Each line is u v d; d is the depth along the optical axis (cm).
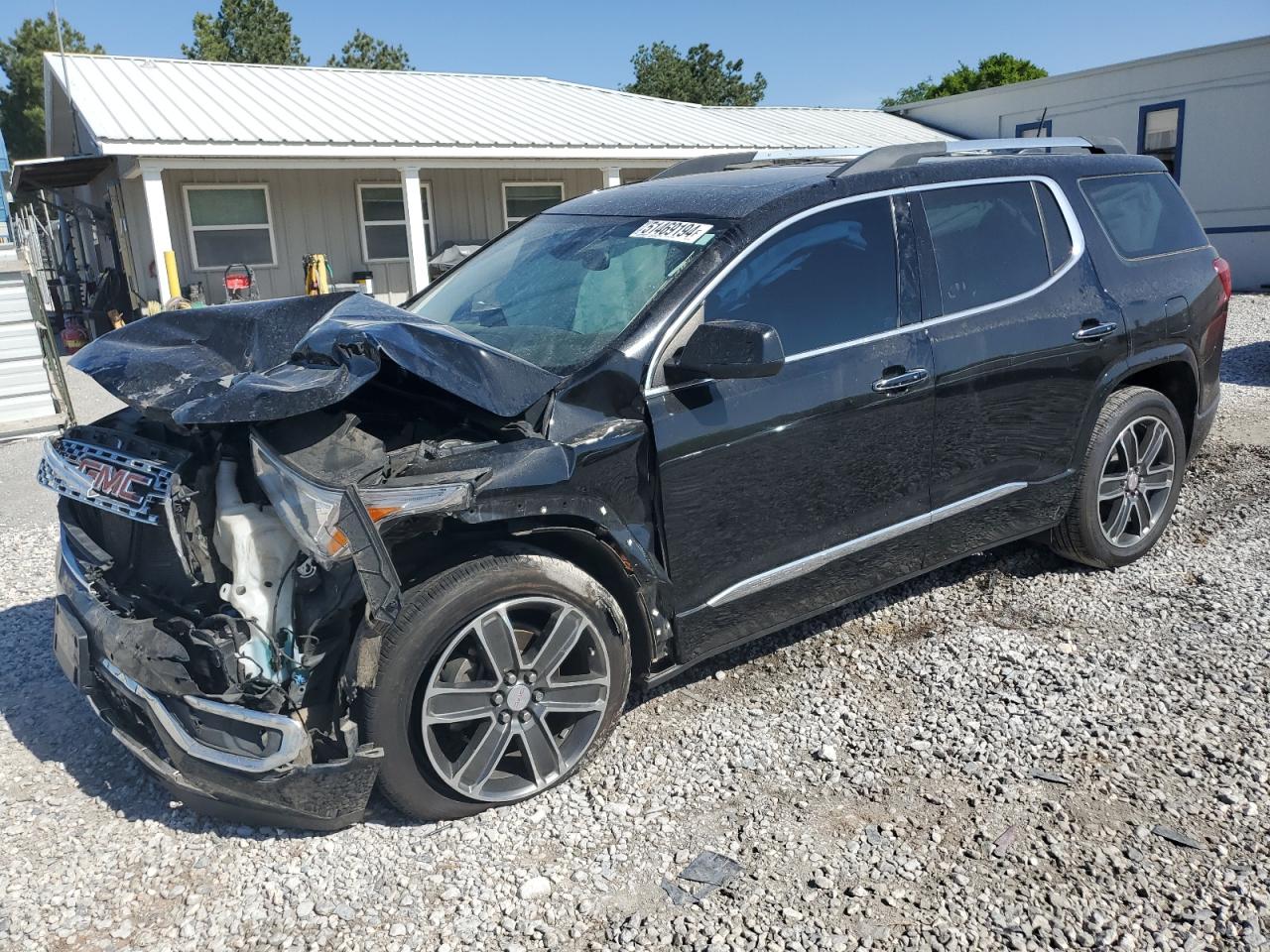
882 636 413
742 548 338
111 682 291
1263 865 267
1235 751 319
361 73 1927
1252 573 455
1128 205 464
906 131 2378
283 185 1598
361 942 254
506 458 288
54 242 2455
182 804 315
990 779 311
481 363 292
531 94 2019
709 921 256
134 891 277
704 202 371
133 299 1652
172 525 280
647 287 337
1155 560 479
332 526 254
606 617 311
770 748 335
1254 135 1797
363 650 266
